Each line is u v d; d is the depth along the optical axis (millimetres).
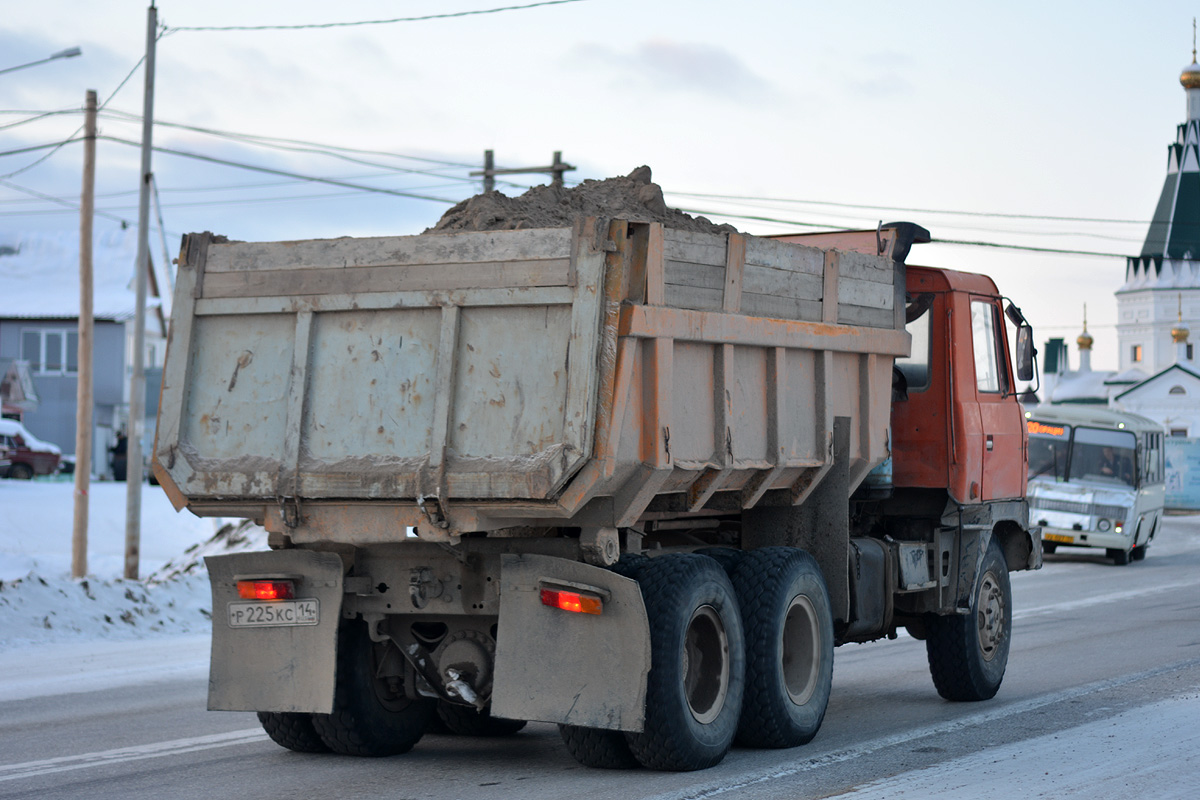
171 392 7332
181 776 7215
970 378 10180
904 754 7734
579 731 7164
